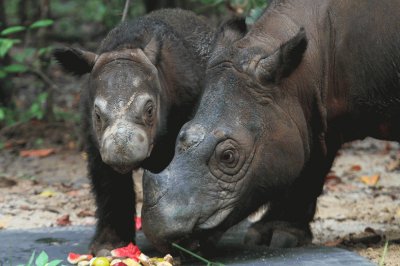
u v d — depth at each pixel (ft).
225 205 34.01
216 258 37.27
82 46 93.30
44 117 73.77
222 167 34.09
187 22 44.11
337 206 51.80
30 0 89.92
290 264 35.96
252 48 35.96
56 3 102.83
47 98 73.82
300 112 36.50
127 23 42.88
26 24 83.76
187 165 33.68
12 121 72.23
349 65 37.99
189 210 33.04
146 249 40.91
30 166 63.31
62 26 96.68
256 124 34.78
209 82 35.58
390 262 37.81
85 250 40.52
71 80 88.48
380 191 55.83
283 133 35.42
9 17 93.15
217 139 33.96
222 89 35.04
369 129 39.58
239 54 35.73
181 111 41.75
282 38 36.83
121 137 36.45
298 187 40.65
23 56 72.02
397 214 49.26
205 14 71.51
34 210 51.47
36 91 83.05
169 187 33.17
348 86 38.19
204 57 42.45
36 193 55.98
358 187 56.75
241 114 34.65
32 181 58.59
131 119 37.68
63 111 76.54
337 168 62.28
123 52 39.91
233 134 34.19
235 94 34.96
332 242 42.39
